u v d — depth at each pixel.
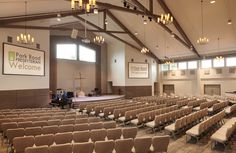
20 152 4.78
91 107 11.14
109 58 25.00
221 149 6.36
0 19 11.41
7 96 11.88
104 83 24.91
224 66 20.62
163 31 17.77
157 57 24.38
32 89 13.69
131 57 23.33
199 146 6.65
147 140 4.79
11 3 9.62
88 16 17.91
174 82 24.55
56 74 19.97
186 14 14.28
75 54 21.75
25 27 12.39
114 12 17.23
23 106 12.94
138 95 23.56
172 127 7.47
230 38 16.50
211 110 11.01
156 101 15.76
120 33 19.83
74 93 20.80
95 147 4.48
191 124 9.05
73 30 15.41
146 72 24.14
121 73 23.23
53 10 12.87
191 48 18.67
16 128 6.14
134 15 16.39
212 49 19.23
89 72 23.27
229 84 20.30
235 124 6.89
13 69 12.27
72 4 6.83
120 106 11.13
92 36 23.50
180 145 6.75
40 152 4.04
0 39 11.55
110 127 6.69
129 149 4.71
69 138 5.20
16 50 12.50
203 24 15.05
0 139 7.00
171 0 13.06
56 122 7.04
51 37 19.77
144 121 8.79
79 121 7.33
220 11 13.27
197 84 22.47
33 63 13.80
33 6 10.90
